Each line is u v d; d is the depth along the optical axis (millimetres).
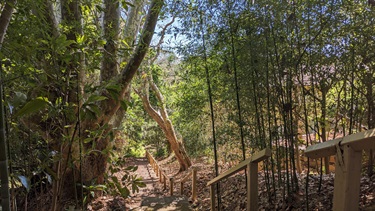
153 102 10078
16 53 1490
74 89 1900
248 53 3189
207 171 7426
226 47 3377
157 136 12727
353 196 1272
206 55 3510
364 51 2980
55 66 1646
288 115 3297
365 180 3270
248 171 2064
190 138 5949
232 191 4887
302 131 3977
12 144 2045
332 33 2975
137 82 7586
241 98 3455
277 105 3373
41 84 1647
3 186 1060
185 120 5332
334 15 2918
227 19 3240
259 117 3416
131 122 9219
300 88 3395
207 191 5742
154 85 8883
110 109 4332
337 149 1341
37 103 1251
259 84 3312
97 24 3123
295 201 3381
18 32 1510
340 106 3391
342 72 3127
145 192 6984
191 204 5074
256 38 3145
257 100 3416
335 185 1349
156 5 4160
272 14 3096
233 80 3438
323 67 3131
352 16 2971
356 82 3266
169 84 8188
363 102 3338
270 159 3627
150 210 4434
